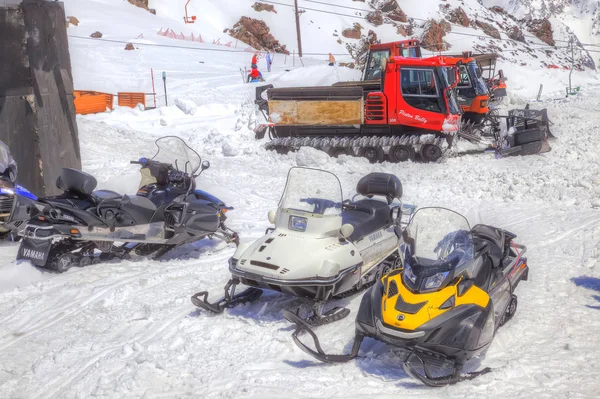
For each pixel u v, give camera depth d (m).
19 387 4.96
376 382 5.00
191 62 45.34
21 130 10.45
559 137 19.23
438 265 5.29
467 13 122.38
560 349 5.57
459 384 4.94
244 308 6.53
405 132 16.78
